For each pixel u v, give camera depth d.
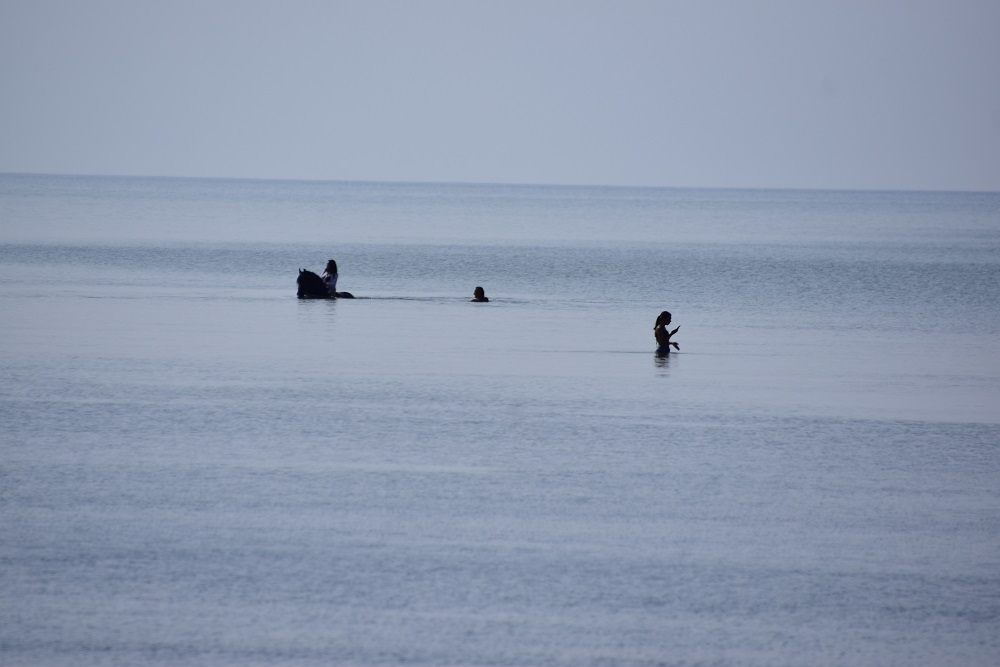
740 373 98.56
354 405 80.69
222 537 51.22
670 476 62.75
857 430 75.12
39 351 103.25
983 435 74.06
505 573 47.62
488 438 71.00
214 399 81.69
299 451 66.81
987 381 95.88
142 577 46.50
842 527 54.25
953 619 43.94
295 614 43.22
